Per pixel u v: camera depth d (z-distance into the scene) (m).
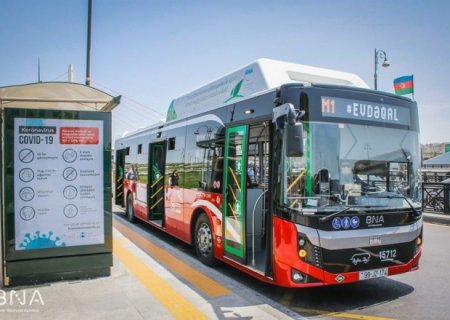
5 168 5.64
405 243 5.41
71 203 5.95
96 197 6.07
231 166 6.58
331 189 5.11
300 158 5.09
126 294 5.41
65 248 5.93
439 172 20.95
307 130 5.12
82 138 5.98
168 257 8.04
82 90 6.05
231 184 6.55
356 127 5.42
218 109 7.22
